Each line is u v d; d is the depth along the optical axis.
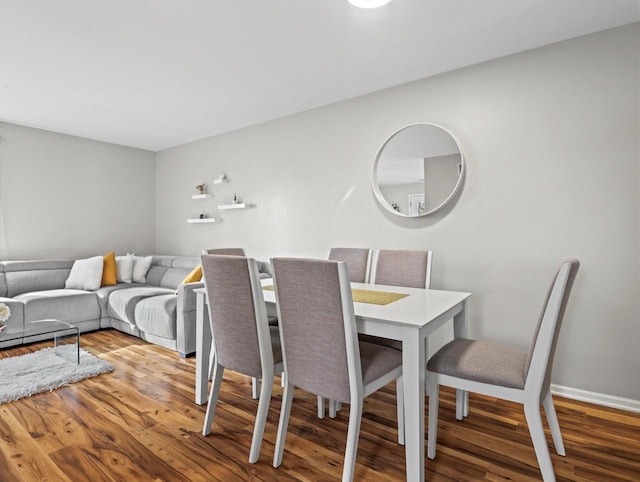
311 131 3.67
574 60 2.37
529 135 2.52
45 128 4.33
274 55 2.59
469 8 2.06
